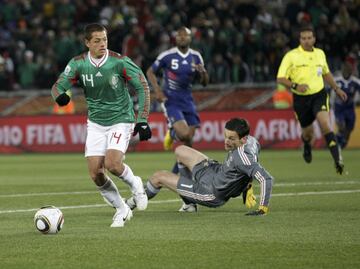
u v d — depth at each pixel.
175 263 23.28
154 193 34.88
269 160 67.69
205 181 33.41
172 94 48.69
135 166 63.91
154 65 48.62
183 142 48.88
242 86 85.62
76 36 97.25
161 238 27.72
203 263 23.25
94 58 30.77
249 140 32.72
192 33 88.50
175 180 34.25
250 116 83.00
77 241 27.30
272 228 29.75
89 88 30.97
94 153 31.23
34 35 97.00
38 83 92.75
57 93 31.00
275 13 99.62
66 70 31.00
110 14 100.06
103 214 35.03
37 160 74.25
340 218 32.38
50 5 101.75
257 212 33.12
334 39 87.25
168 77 48.62
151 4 101.50
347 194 41.53
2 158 78.38
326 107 49.84
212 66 87.56
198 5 95.19
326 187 45.03
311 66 50.06
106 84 30.80
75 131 85.19
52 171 61.00
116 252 25.11
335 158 48.22
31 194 43.97
